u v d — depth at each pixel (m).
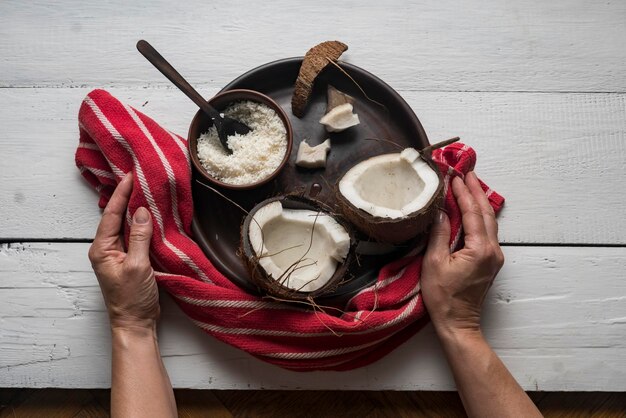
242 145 0.97
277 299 0.93
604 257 1.06
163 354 1.01
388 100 1.01
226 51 1.10
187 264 0.97
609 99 1.09
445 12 1.11
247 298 0.97
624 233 1.06
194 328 1.02
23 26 1.10
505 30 1.11
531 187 1.07
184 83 0.95
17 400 1.09
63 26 1.10
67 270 1.04
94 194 1.06
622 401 1.09
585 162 1.08
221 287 0.97
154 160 0.97
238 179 0.97
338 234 0.90
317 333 0.96
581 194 1.07
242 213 1.01
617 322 1.04
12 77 1.08
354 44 1.10
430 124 1.08
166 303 1.02
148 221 0.95
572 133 1.08
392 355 1.02
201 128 0.98
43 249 1.04
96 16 1.10
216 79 1.09
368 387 1.02
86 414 1.09
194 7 1.10
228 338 0.97
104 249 0.95
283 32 1.10
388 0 1.11
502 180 1.07
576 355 1.03
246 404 1.08
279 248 0.95
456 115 1.09
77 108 1.08
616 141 1.08
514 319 1.04
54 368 1.02
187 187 0.98
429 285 0.97
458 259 0.96
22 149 1.06
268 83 1.04
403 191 0.93
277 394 1.09
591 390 1.02
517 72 1.10
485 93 1.09
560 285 1.05
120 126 0.98
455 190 0.98
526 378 1.03
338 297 0.98
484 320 1.04
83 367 1.02
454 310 0.96
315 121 1.03
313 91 1.03
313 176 1.01
